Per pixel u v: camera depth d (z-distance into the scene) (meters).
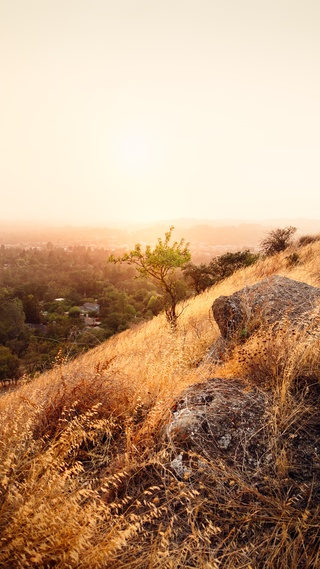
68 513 1.61
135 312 65.62
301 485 1.88
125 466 2.12
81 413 2.79
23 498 1.63
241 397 2.53
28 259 188.38
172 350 4.07
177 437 2.27
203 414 2.36
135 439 2.42
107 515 1.83
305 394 2.46
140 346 6.73
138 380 3.24
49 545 1.49
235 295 4.31
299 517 1.73
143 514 1.86
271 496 1.85
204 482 1.97
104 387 3.06
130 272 137.88
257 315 3.85
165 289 8.98
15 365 36.16
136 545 1.73
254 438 2.18
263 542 1.67
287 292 4.17
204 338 5.04
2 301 63.09
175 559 1.60
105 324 55.47
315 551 1.60
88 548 1.58
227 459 2.08
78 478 2.05
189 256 8.72
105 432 2.60
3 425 2.30
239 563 1.59
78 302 98.44
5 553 1.43
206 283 23.02
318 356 2.66
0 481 1.67
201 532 1.76
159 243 8.73
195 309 9.92
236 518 1.77
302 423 2.23
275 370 2.68
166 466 2.14
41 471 1.98
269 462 2.04
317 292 4.16
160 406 2.62
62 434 2.25
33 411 2.62
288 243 21.30
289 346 2.87
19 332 51.50
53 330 53.69
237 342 3.67
